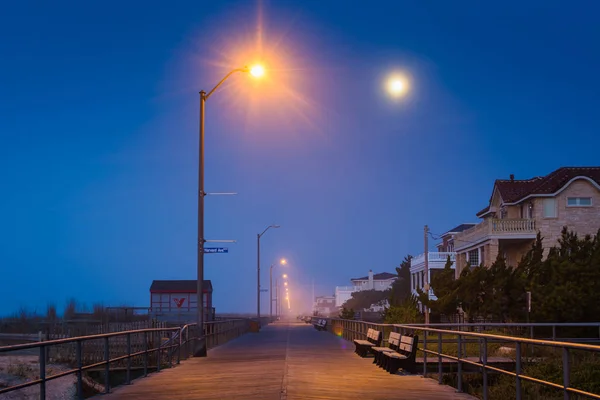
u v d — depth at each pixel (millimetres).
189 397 14555
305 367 21219
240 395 14734
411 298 42625
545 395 16734
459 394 15047
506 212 53312
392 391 15430
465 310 36719
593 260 32688
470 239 55031
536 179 54844
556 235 48000
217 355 27719
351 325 38062
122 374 26578
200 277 28172
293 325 82938
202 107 29125
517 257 51281
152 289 65500
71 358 30406
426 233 48531
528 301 30078
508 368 19734
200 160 28953
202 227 28516
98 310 62719
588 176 48875
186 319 61906
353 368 20953
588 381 16984
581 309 31297
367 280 157125
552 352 21391
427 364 20359
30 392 21453
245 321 53875
